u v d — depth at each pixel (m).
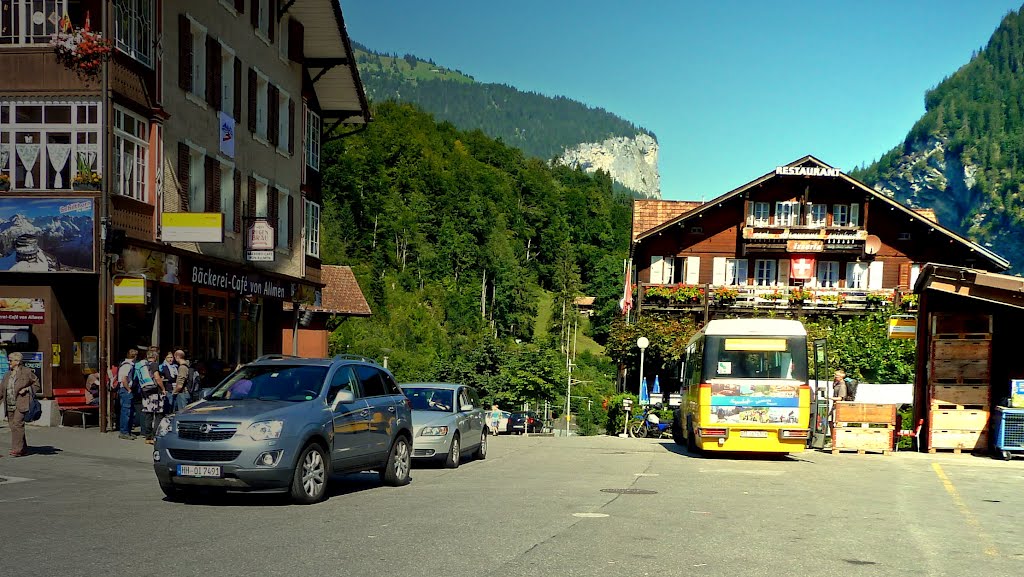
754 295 50.50
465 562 7.41
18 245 19.59
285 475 10.68
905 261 51.00
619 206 183.88
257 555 7.61
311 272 34.78
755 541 8.72
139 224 21.08
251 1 28.80
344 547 8.01
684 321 49.66
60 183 19.69
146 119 21.64
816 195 51.03
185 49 23.66
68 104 19.70
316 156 35.81
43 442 17.59
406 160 147.88
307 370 12.38
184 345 26.02
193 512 10.15
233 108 27.31
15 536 8.37
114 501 10.98
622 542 8.48
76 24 19.86
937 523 10.23
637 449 24.58
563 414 56.66
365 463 12.73
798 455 21.36
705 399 19.53
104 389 19.70
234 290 27.12
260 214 30.28
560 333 132.00
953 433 21.75
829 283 51.47
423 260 131.38
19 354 15.64
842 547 8.51
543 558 7.63
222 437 10.59
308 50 34.94
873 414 21.92
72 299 21.17
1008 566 7.77
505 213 162.38
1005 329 21.77
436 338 108.56
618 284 138.50
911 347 43.34
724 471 16.64
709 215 52.19
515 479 14.95
